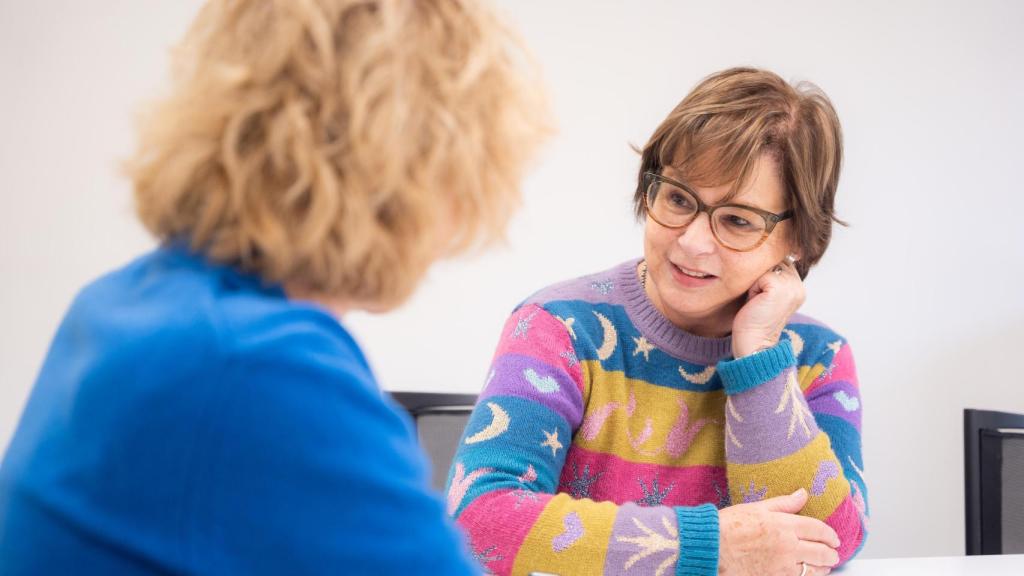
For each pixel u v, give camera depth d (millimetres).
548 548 1012
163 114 562
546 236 3057
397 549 518
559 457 1176
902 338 3219
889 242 3205
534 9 3035
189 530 482
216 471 484
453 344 3012
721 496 1239
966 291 3252
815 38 3150
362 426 522
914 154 3211
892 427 3209
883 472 3199
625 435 1235
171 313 524
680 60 3117
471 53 585
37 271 2904
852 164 3178
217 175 548
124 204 631
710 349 1255
